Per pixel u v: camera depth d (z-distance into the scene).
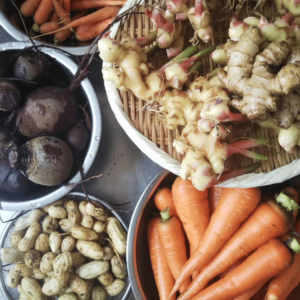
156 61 0.80
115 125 1.09
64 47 0.96
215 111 0.65
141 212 0.86
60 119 0.89
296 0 0.70
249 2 0.78
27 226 1.05
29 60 0.89
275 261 0.77
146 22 0.80
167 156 0.74
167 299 0.88
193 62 0.71
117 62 0.70
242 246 0.82
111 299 1.03
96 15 1.01
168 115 0.72
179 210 0.89
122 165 1.08
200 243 0.86
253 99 0.60
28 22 1.07
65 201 1.03
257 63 0.60
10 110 0.89
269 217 0.79
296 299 0.89
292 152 0.69
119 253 1.00
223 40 0.79
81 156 0.97
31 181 0.94
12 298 1.05
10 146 0.88
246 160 0.74
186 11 0.72
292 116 0.62
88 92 0.94
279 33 0.65
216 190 0.94
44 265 0.99
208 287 0.84
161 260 0.92
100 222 1.01
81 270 0.99
